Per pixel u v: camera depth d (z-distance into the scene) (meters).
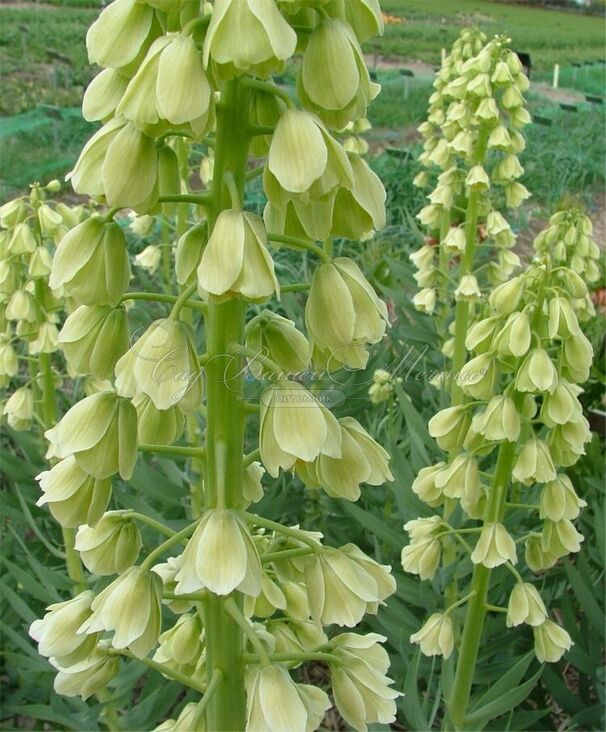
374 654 1.86
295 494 4.36
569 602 3.62
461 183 4.68
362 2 1.46
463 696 2.92
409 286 5.99
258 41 1.24
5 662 3.87
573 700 3.48
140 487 3.98
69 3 17.22
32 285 3.46
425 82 13.90
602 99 12.35
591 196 10.84
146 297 1.60
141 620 1.61
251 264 1.38
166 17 1.43
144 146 1.41
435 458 4.71
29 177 10.50
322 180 1.38
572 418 2.56
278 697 1.56
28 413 3.44
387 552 4.11
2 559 3.41
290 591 2.06
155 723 3.33
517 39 15.78
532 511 3.96
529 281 2.55
